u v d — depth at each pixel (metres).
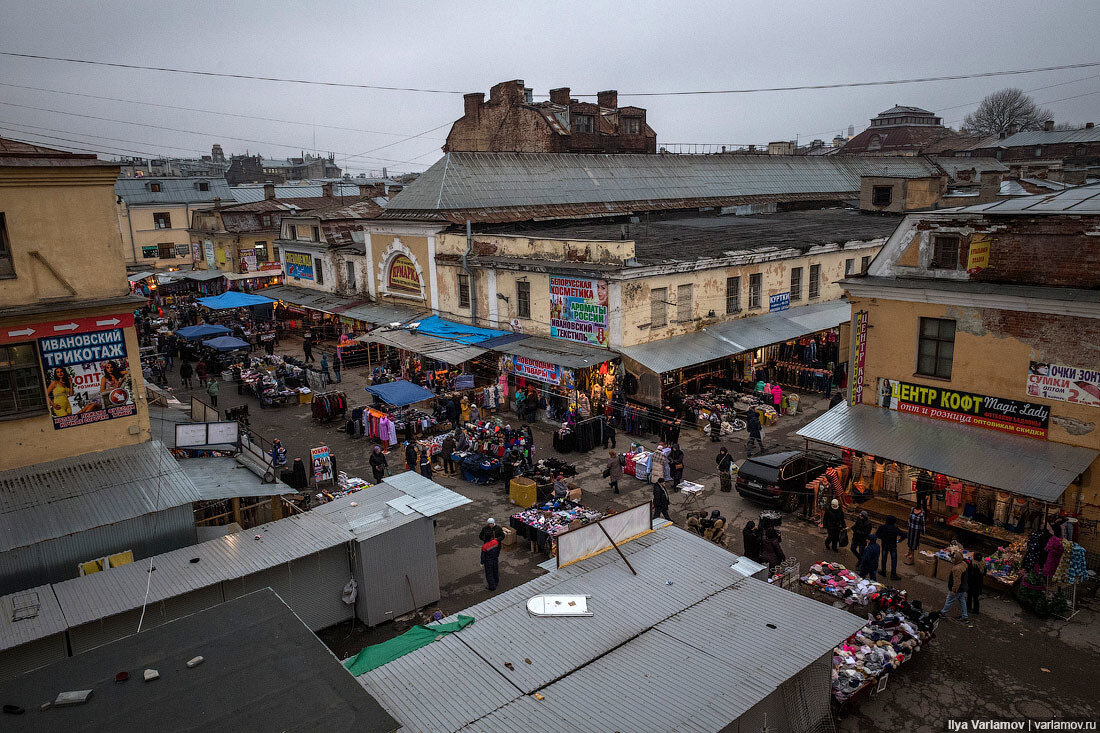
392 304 37.53
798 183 51.72
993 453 16.73
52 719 7.39
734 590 11.39
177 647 8.73
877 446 18.12
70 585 12.62
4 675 10.98
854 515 19.16
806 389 31.08
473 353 28.75
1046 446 16.44
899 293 18.66
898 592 14.49
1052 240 16.20
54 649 11.40
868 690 12.17
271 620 9.29
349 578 14.88
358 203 48.78
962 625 14.31
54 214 15.23
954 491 18.14
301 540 14.44
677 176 45.81
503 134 49.28
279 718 7.38
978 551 16.94
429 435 26.75
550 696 8.96
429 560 15.71
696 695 8.88
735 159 50.50
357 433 27.47
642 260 26.80
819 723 10.62
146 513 14.36
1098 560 15.86
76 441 16.02
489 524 16.41
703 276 28.66
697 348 27.38
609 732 8.27
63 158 15.16
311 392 32.31
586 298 26.84
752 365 30.70
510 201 36.31
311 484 22.97
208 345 35.47
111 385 16.33
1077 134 68.94
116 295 16.23
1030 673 12.77
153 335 44.19
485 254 31.08
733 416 27.09
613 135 51.94
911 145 88.50
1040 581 14.57
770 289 31.75
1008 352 16.97
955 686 12.48
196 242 58.28
